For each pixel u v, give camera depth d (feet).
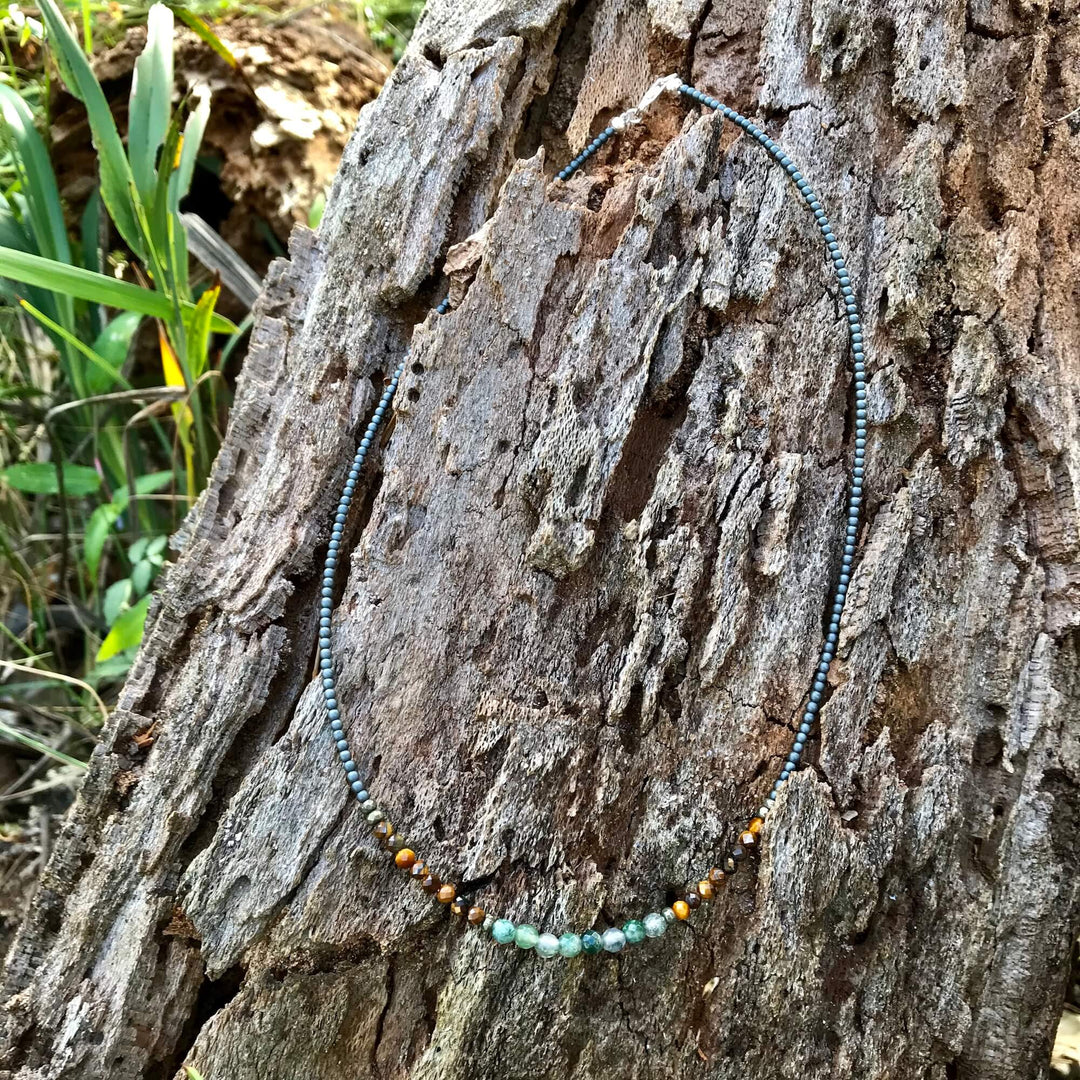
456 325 0.81
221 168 1.27
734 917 0.76
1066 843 0.78
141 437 1.34
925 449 0.80
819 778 0.77
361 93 1.27
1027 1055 0.76
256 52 1.20
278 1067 0.73
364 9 1.36
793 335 0.81
